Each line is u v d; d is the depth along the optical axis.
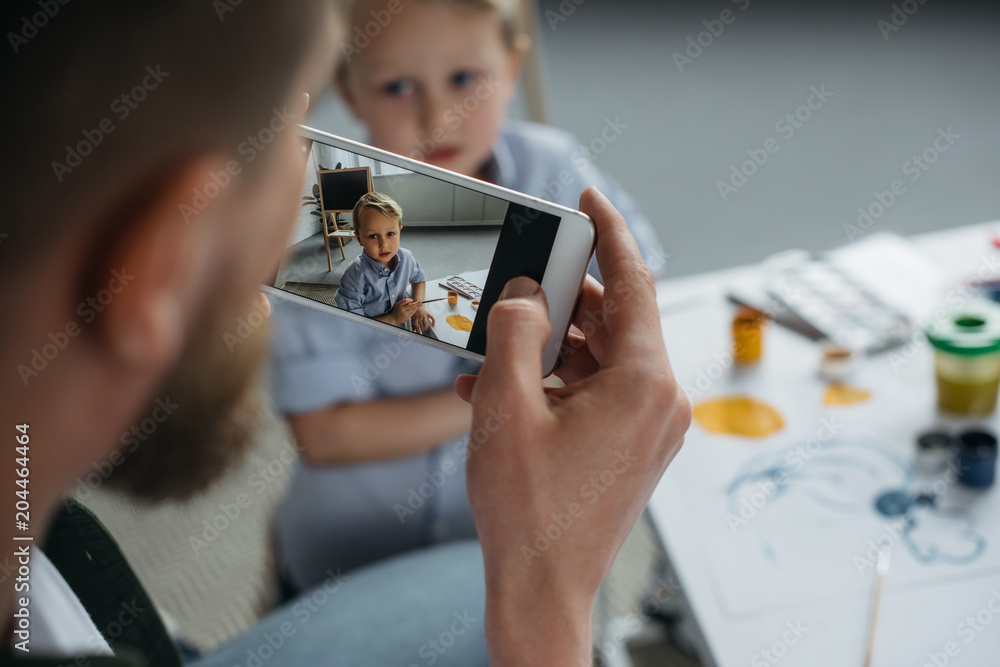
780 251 2.38
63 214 0.24
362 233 0.54
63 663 0.39
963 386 0.88
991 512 0.76
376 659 0.85
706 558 0.76
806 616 0.69
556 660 0.39
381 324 0.56
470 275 0.54
